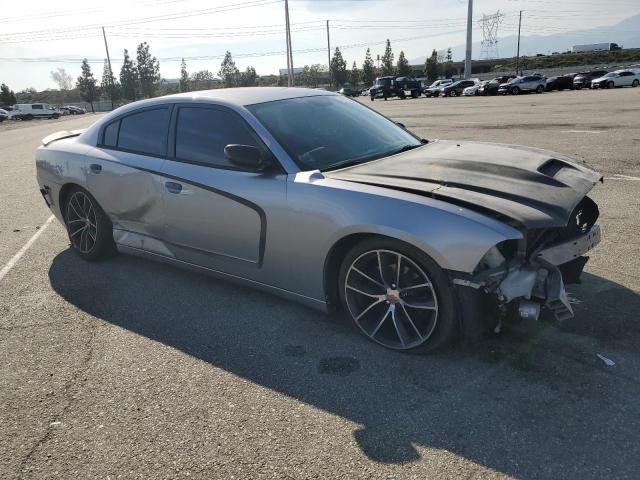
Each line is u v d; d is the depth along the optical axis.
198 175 3.66
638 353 2.88
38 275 4.66
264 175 3.34
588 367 2.78
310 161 3.35
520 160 3.26
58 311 3.90
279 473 2.21
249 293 4.00
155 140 4.08
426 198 2.78
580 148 9.41
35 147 18.25
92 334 3.52
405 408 2.57
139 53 83.75
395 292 2.95
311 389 2.77
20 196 8.52
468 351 3.00
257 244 3.45
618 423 2.36
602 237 4.63
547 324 3.21
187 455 2.34
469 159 3.29
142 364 3.12
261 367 3.01
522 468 2.15
